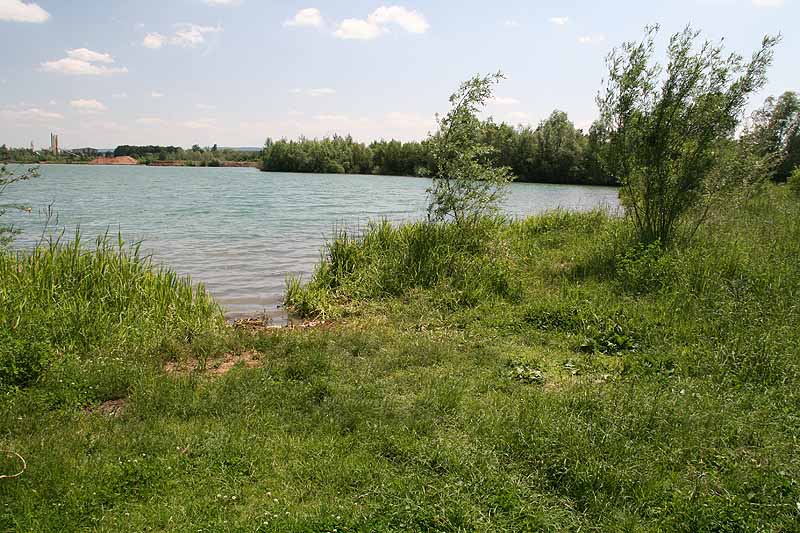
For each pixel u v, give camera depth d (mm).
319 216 27453
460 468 4098
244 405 5125
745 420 4844
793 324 7125
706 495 3824
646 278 9336
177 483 3934
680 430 4625
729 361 6133
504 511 3701
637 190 11781
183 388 5461
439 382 5680
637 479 3979
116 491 3826
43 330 6297
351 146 100750
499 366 6328
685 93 10734
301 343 6844
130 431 4602
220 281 12602
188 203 34125
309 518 3549
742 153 12914
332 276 10453
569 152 73375
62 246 8953
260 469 4121
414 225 11867
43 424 4715
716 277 8906
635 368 6184
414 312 8555
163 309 7883
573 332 7570
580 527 3572
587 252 11922
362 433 4633
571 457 4191
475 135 11688
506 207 35281
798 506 3672
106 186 52094
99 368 5789
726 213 14172
